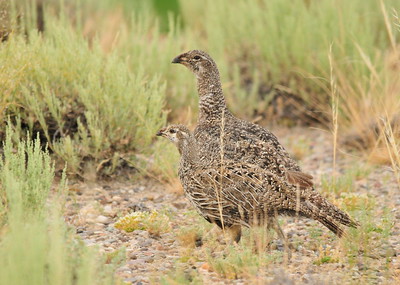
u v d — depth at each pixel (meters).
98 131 18.61
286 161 14.74
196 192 14.25
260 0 31.27
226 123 16.77
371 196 18.61
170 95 24.28
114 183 19.19
